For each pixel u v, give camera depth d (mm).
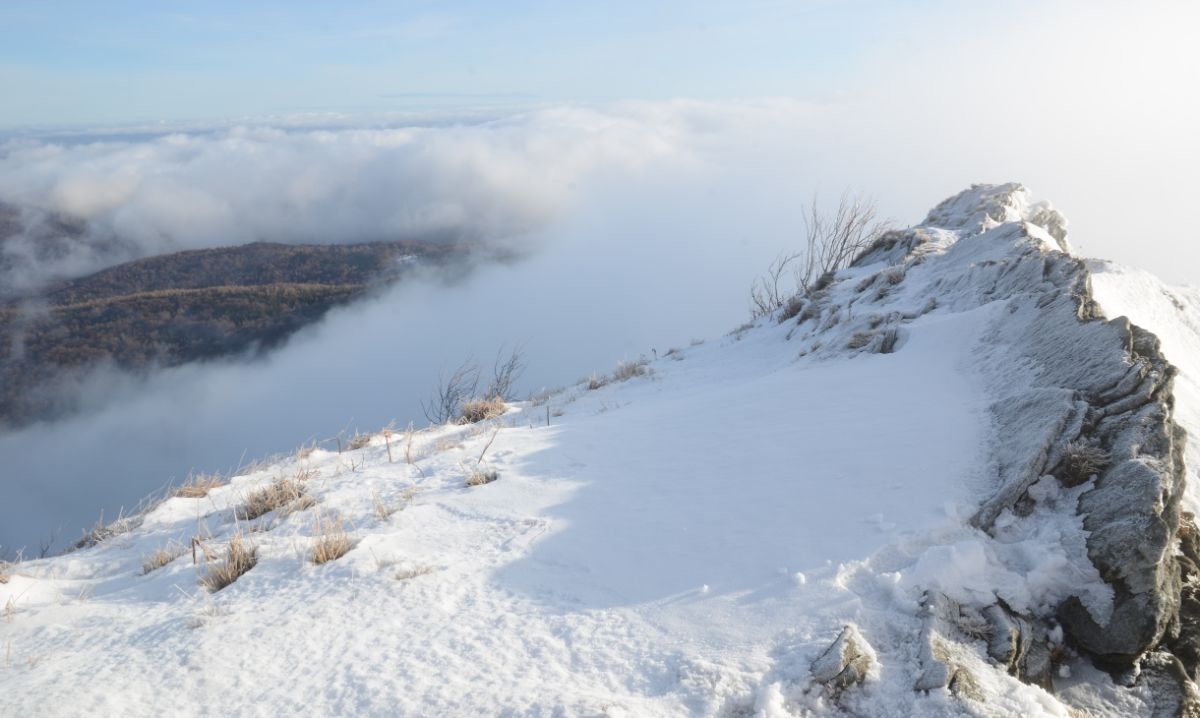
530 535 4879
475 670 3377
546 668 3352
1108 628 3531
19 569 5750
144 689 3438
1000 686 3088
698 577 4031
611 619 3742
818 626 3412
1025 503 4344
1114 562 3713
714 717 2924
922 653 3205
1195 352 8008
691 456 5914
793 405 6637
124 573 5527
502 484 6023
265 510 6449
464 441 8016
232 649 3736
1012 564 3887
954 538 4047
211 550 5328
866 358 8023
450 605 4031
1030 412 4988
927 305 9086
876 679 3111
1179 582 3801
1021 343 6406
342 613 4027
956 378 6391
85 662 3783
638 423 7348
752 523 4520
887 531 4121
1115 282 8961
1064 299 6551
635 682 3203
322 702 3248
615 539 4637
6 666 3879
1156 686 3410
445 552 4758
